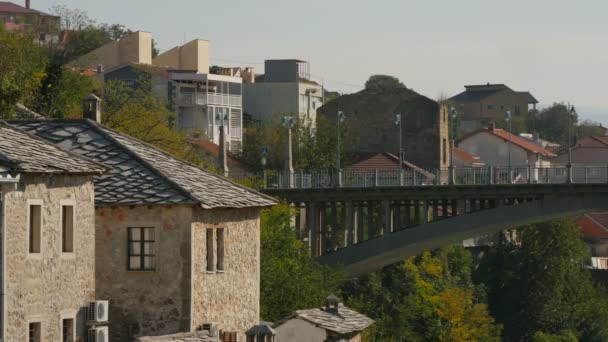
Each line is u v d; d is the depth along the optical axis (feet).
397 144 604.08
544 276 474.08
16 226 140.26
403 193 378.12
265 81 650.84
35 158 146.30
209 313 178.29
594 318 473.67
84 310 152.76
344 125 565.53
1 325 137.59
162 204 172.86
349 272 388.98
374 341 310.04
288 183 393.29
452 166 380.17
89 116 191.52
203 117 592.19
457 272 453.58
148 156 183.93
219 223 180.55
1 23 407.23
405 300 396.78
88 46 619.67
